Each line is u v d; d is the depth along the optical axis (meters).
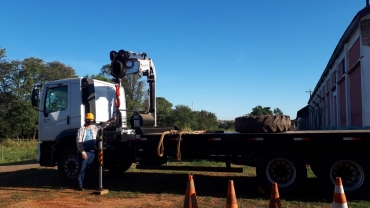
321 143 6.82
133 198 7.29
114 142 9.05
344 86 17.50
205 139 7.61
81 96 8.89
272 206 4.96
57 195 7.74
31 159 19.11
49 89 9.32
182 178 9.72
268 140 7.12
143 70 9.59
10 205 6.91
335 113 21.86
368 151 6.71
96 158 8.77
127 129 9.01
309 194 7.35
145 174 10.53
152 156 8.30
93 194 7.75
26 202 7.13
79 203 6.92
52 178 10.44
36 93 9.09
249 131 7.35
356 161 6.56
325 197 7.06
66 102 9.05
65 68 51.97
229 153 7.57
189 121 32.03
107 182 9.28
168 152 8.08
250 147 7.43
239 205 6.42
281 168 7.12
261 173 7.17
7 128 42.38
